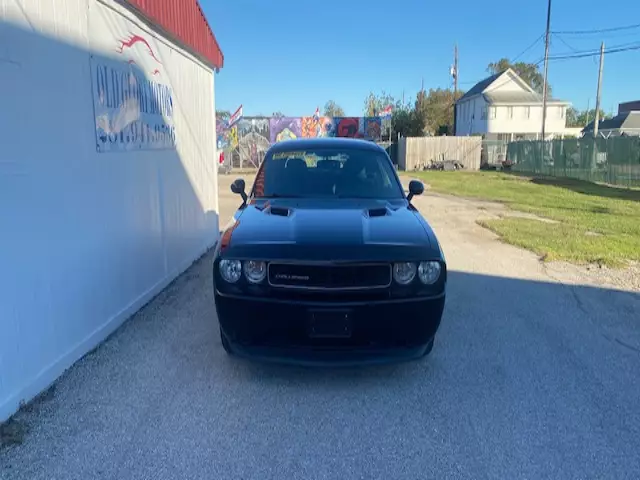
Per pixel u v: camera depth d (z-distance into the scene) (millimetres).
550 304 5426
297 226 3688
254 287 3354
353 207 4223
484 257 7711
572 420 3119
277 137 34062
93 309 4125
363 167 4980
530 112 48500
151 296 5438
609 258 7418
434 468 2643
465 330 4621
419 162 33156
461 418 3129
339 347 3357
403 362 3520
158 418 3072
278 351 3471
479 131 50500
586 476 2592
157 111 5672
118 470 2584
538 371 3801
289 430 2973
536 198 15664
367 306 3279
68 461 2641
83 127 3977
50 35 3504
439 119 61969
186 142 6828
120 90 4676
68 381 3518
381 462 2688
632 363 3963
